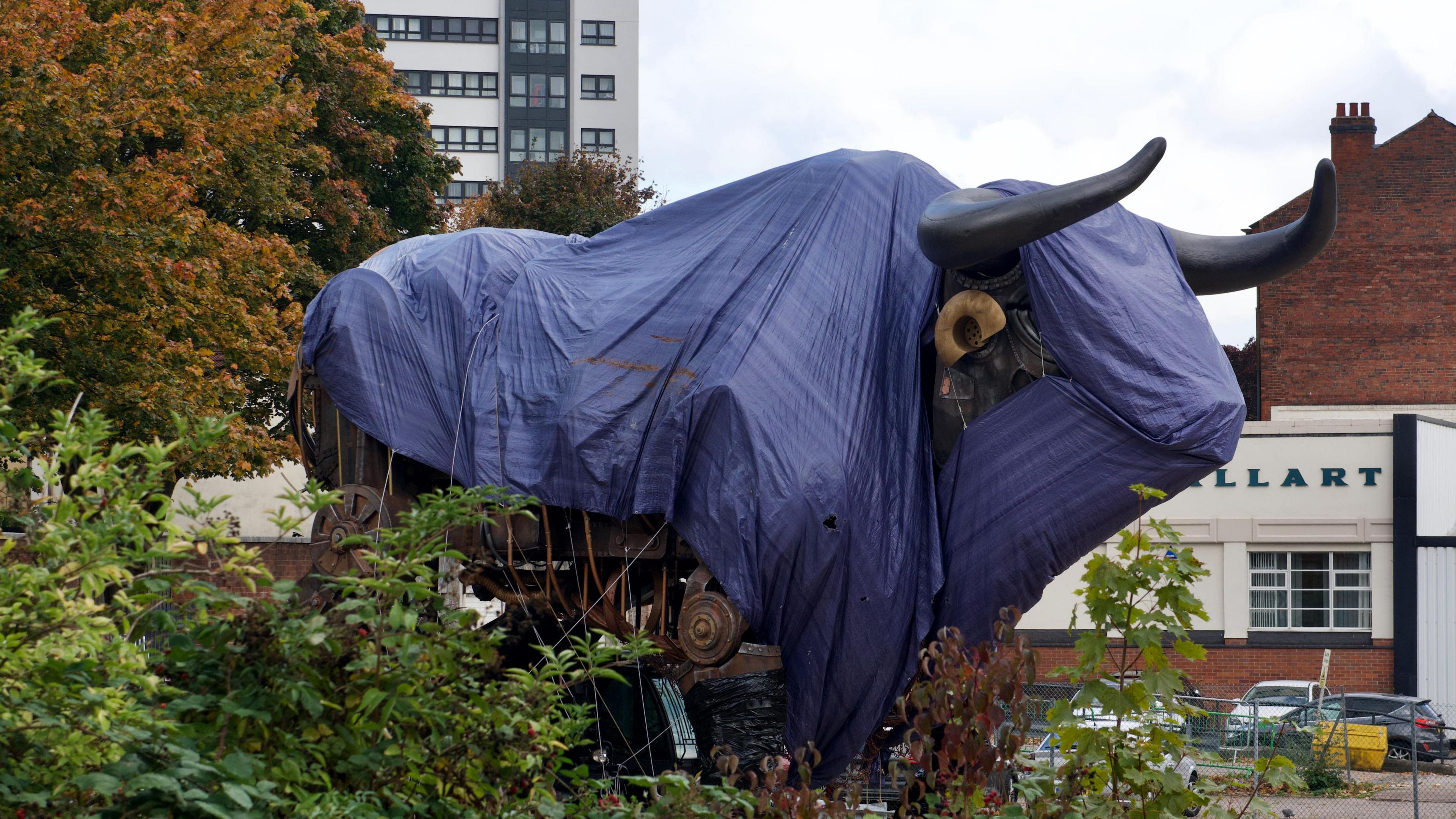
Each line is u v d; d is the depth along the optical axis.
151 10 21.62
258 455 21.56
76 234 17.14
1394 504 29.62
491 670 4.70
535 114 84.44
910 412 8.83
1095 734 5.41
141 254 17.69
